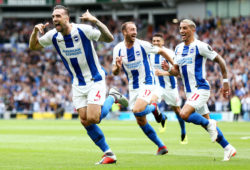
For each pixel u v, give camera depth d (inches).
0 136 780.0
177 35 1919.3
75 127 1040.2
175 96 643.5
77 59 390.0
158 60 646.5
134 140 677.3
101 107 395.5
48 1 2140.7
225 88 424.5
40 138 731.4
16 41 2172.7
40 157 465.7
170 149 531.8
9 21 2290.8
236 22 1872.5
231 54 1679.4
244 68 1520.7
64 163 410.0
